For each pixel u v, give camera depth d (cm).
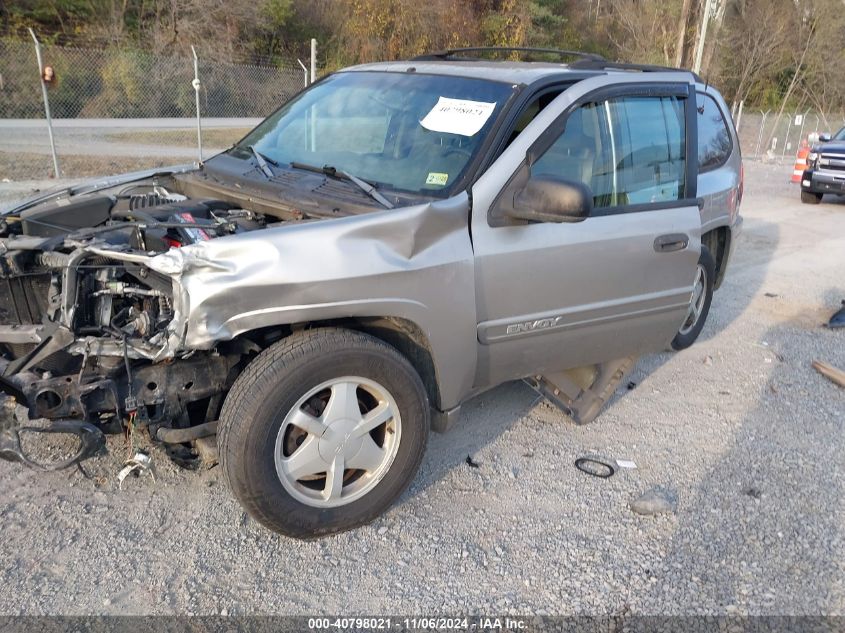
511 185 345
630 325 416
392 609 290
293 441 307
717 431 460
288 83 1812
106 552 309
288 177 374
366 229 301
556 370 407
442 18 2516
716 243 618
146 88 1866
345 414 309
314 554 318
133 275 297
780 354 606
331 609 288
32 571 295
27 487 347
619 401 495
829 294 805
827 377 559
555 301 371
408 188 348
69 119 1745
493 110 362
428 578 309
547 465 404
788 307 747
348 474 329
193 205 356
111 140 1539
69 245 304
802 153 1723
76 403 280
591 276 380
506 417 455
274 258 280
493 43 2695
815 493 392
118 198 404
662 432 453
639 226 398
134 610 280
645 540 344
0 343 308
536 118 360
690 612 299
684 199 434
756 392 526
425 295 317
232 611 283
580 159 376
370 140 387
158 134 1623
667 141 429
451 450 411
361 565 313
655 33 3606
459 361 343
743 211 1376
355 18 2522
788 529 358
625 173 400
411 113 387
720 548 340
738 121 2891
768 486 396
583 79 389
